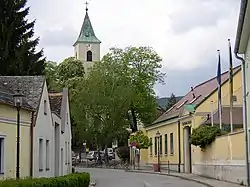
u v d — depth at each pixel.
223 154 33.88
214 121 39.44
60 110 36.19
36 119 26.34
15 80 28.73
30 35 43.12
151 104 70.75
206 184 32.00
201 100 43.59
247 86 28.80
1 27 41.25
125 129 67.88
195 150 43.28
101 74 66.75
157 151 59.78
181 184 33.25
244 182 28.98
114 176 44.31
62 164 34.84
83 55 121.38
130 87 66.69
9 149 22.58
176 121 50.41
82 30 123.06
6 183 15.20
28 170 25.23
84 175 24.94
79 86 68.25
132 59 70.38
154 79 71.31
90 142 69.19
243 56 30.17
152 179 39.47
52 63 81.69
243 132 29.25
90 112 66.12
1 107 21.53
